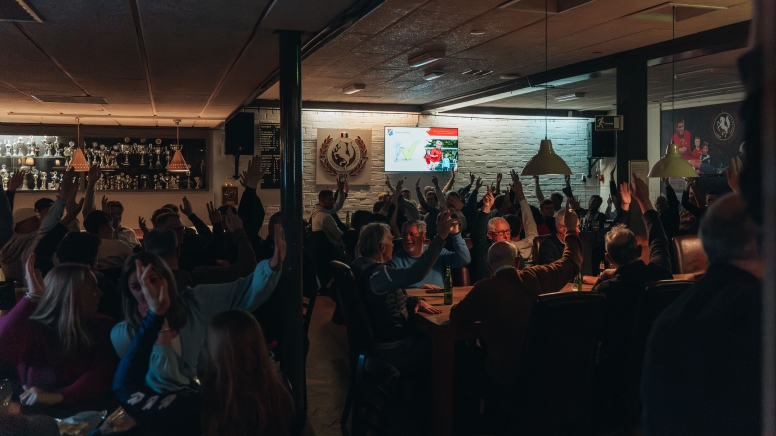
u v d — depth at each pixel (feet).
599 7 14.16
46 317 6.46
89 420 6.12
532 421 8.70
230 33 11.56
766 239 1.43
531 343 8.43
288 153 11.59
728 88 27.94
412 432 10.75
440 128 34.81
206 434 5.33
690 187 18.48
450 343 10.28
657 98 31.60
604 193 38.09
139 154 31.65
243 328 5.43
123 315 6.59
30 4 9.38
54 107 23.65
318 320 19.25
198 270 9.78
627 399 9.33
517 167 36.73
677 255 15.39
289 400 5.66
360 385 9.83
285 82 11.60
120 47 12.69
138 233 29.96
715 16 15.02
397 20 15.10
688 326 2.84
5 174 29.43
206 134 32.40
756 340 2.60
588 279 13.93
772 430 1.38
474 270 15.28
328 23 10.86
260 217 13.60
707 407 2.70
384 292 10.80
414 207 22.29
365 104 33.12
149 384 5.85
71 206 10.55
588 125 37.40
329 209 21.83
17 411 6.17
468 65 21.70
